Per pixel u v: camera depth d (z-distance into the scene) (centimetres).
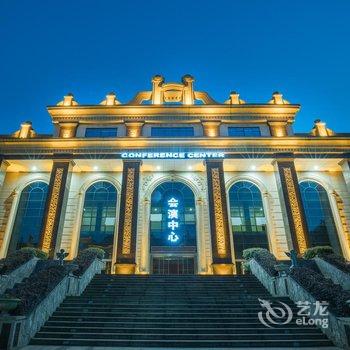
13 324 862
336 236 2298
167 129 2541
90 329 1006
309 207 2398
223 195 2231
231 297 1322
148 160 2373
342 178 2492
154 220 2366
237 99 2681
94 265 1673
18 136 2511
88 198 2438
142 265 2180
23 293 1005
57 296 1175
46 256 1797
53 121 2566
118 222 2298
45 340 941
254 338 966
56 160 2344
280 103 2661
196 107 2564
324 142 2414
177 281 1574
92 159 2355
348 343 859
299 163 2431
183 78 2734
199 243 2253
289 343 934
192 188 2469
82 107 2564
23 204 2381
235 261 2234
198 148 2398
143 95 2728
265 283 1512
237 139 2405
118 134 2517
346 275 1391
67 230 2288
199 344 929
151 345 925
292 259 1466
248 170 2523
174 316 1109
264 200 2411
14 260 1465
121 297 1316
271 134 2509
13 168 2461
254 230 2334
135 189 2242
